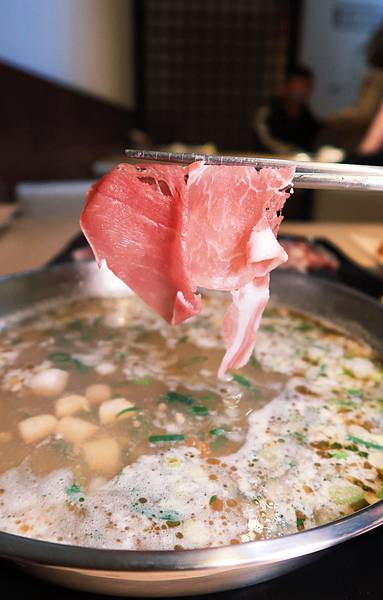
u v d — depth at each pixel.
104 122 1.36
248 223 0.25
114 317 0.39
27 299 0.39
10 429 0.26
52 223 0.68
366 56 1.37
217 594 0.19
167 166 0.24
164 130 1.82
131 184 0.25
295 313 0.39
